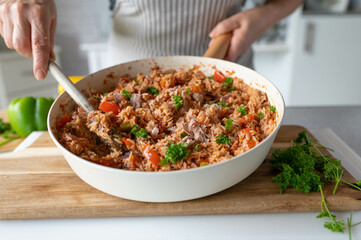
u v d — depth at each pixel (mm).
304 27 1208
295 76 1316
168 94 479
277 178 398
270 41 1243
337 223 360
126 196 366
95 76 507
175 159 370
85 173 365
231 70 525
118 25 724
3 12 459
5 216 380
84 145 415
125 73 538
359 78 1311
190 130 416
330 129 557
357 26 1206
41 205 380
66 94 464
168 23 660
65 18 1248
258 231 363
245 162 356
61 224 377
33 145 501
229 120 426
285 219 378
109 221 379
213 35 634
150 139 419
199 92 495
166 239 354
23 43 454
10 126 626
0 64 1083
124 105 473
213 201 381
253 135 414
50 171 439
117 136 417
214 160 383
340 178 396
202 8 646
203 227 369
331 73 1307
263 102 479
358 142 543
